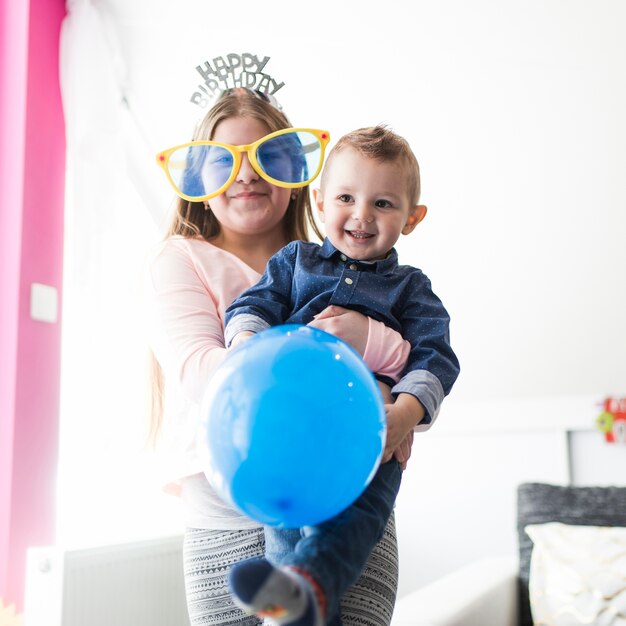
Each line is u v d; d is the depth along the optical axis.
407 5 2.56
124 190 2.65
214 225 1.45
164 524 2.59
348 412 0.85
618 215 2.61
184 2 2.69
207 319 1.24
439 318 1.20
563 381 2.75
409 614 1.74
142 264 1.36
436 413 1.09
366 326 1.14
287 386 0.84
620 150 2.57
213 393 0.88
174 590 1.99
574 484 2.71
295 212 1.49
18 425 2.40
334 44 2.66
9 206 2.52
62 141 2.71
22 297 2.46
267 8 2.64
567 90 2.57
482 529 2.82
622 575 2.21
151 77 2.75
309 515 0.85
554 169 2.64
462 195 2.75
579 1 2.42
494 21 2.51
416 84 2.67
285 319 1.20
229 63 1.66
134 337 2.57
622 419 2.63
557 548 2.34
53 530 2.49
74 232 2.54
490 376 2.83
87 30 2.69
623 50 2.47
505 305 2.79
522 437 2.79
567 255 2.69
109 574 1.78
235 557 1.18
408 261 2.88
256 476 0.83
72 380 2.61
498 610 2.13
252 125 1.40
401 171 1.20
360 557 0.89
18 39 2.61
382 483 1.01
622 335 2.67
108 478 2.56
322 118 2.78
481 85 2.62
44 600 1.66
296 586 0.75
